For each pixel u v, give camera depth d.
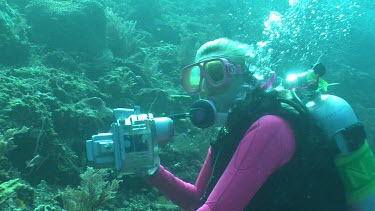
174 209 4.50
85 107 5.16
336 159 1.54
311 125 1.48
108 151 1.53
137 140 1.54
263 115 1.47
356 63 15.05
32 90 4.73
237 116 1.53
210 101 1.57
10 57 5.93
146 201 4.44
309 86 1.72
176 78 8.36
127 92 6.33
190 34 10.80
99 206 3.36
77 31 6.92
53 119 4.58
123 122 1.55
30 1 7.29
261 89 1.55
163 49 9.27
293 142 1.40
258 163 1.32
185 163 5.59
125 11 10.90
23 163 3.92
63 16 6.80
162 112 6.47
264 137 1.33
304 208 1.46
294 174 1.42
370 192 1.52
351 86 13.06
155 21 11.03
